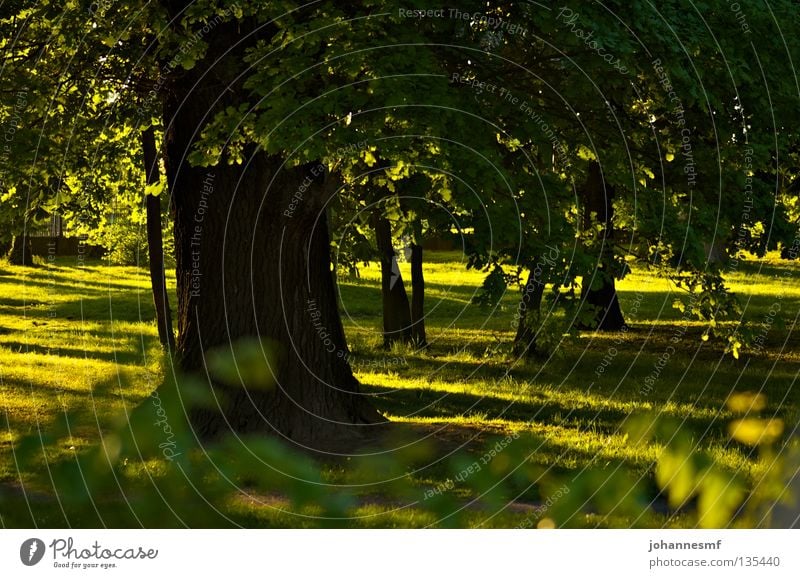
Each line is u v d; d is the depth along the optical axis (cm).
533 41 1166
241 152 1138
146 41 1252
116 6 1192
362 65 966
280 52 1012
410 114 962
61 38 1280
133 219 2127
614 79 1116
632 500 188
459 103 1027
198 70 1150
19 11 1298
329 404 1171
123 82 1340
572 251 1062
